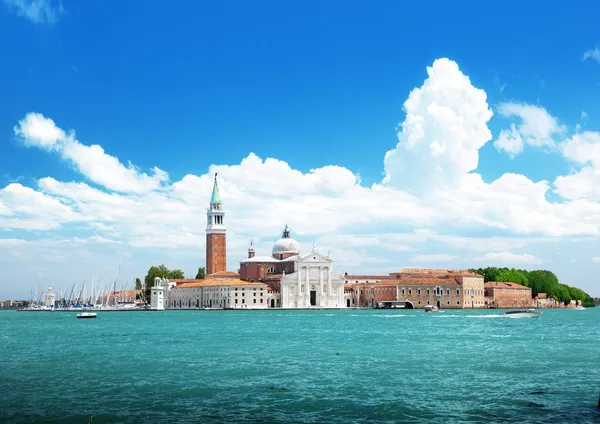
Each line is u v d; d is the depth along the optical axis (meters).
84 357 94.81
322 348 107.81
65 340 130.75
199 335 144.00
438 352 100.06
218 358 92.69
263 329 168.38
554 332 150.75
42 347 113.06
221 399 60.94
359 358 91.81
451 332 151.38
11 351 105.06
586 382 69.62
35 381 71.25
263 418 53.44
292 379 72.19
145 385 68.50
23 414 54.88
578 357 92.25
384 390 65.25
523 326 179.25
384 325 186.62
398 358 91.56
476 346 110.81
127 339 132.25
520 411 55.56
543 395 62.41
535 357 92.38
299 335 142.12
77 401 60.06
